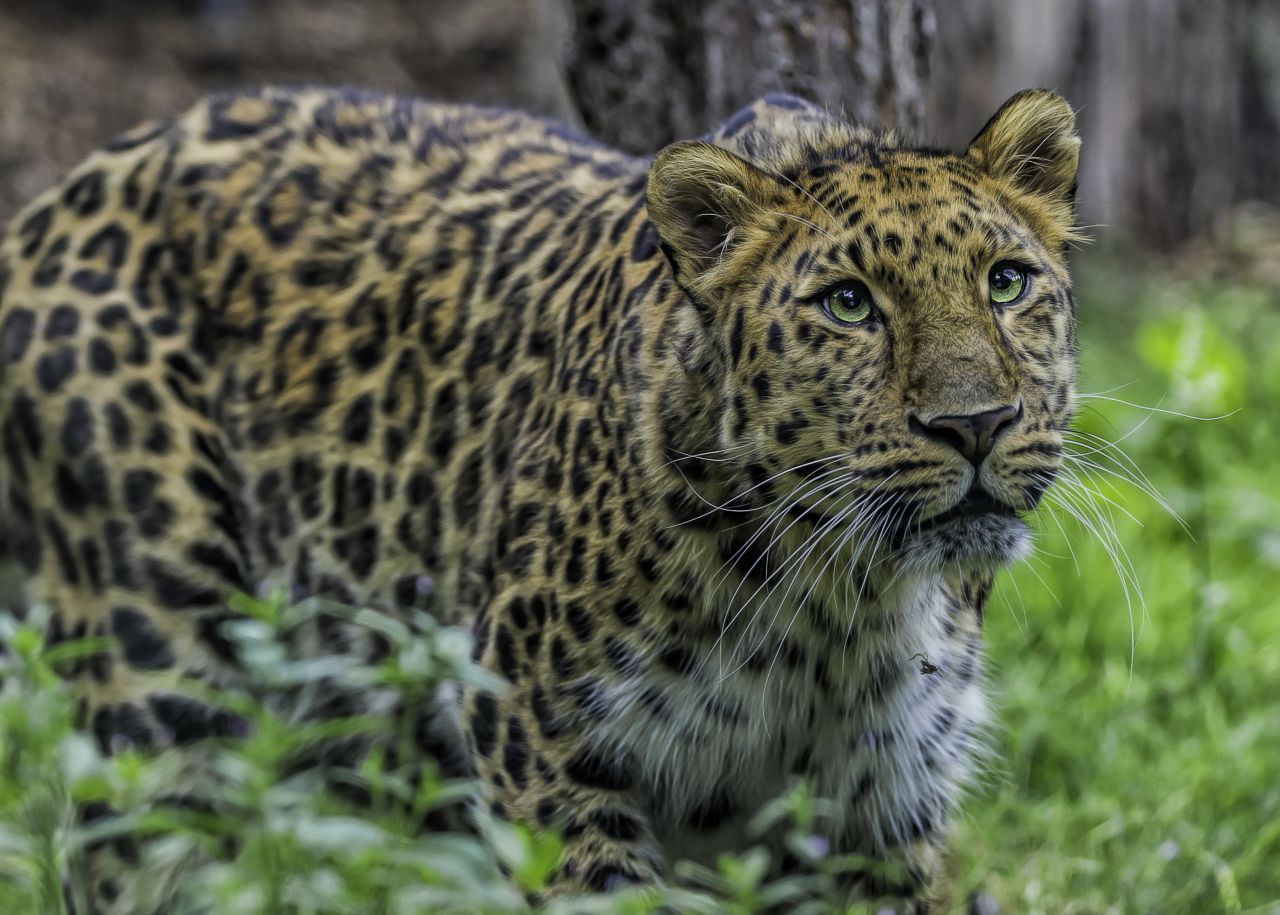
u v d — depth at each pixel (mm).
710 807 8930
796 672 8570
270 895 6363
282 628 7496
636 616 8336
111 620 9609
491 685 7223
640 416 8297
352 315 9758
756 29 11664
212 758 9570
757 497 8148
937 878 9484
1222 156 26156
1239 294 21828
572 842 8555
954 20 23016
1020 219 8211
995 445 7703
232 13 28859
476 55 28531
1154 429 14352
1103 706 11891
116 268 9844
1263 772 11336
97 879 9297
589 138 10664
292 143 10164
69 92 25828
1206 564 12844
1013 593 13242
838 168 8227
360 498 9617
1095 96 25000
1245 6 27891
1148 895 10023
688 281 8086
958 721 9148
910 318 7797
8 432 9859
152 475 9578
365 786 9680
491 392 9344
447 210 9867
